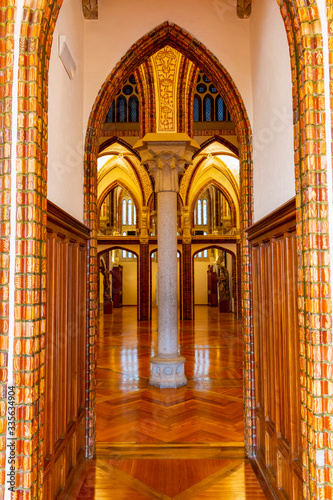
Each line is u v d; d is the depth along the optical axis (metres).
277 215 3.30
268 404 3.92
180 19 4.78
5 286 2.40
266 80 3.88
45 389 2.93
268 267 3.86
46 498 2.91
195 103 15.62
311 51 2.47
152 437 5.15
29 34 2.50
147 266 19.41
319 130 2.42
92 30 4.75
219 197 27.58
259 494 3.70
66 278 3.58
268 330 3.88
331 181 2.41
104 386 7.68
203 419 5.85
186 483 3.92
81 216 4.50
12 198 2.42
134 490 3.79
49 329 3.10
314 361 2.35
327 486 2.29
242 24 4.74
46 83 2.70
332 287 2.37
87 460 4.41
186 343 12.48
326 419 2.32
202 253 30.77
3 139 2.44
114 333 14.95
